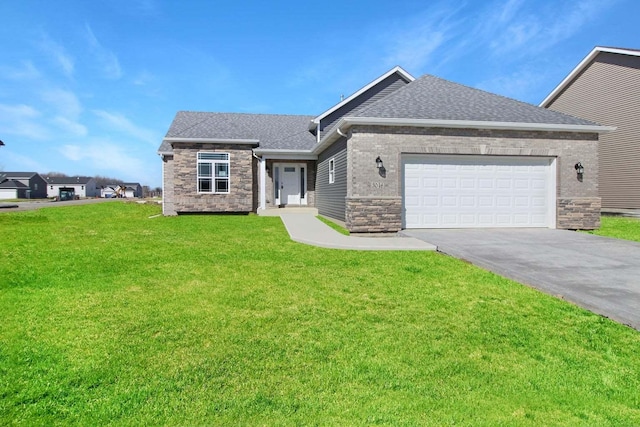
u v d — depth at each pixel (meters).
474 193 11.76
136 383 2.94
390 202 11.05
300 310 4.67
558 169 11.97
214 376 3.08
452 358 3.48
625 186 17.95
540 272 6.30
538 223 12.09
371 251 8.52
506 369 3.30
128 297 5.09
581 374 3.24
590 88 19.84
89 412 2.56
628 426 2.54
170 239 10.08
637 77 17.34
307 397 2.80
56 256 7.69
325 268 6.88
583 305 4.88
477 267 7.04
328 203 15.28
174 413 2.58
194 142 17.02
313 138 19.55
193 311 4.57
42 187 80.88
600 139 19.25
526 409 2.73
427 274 6.50
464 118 11.44
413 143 11.20
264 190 17.91
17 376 2.99
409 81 19.00
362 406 2.71
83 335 3.83
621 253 7.91
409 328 4.16
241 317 4.40
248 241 9.81
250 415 2.58
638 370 3.31
